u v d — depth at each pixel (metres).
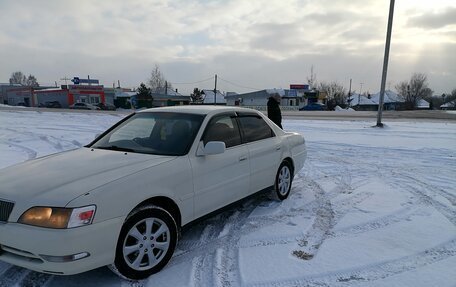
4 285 3.05
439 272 3.29
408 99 90.31
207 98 78.75
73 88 59.84
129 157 3.60
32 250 2.65
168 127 4.14
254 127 4.92
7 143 10.73
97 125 18.05
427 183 6.48
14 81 119.75
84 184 2.90
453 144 11.40
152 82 76.19
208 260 3.51
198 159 3.75
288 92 74.75
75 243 2.65
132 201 3.00
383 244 3.88
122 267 2.97
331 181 6.67
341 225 4.43
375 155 9.55
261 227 4.36
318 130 16.08
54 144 10.70
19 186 2.96
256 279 3.15
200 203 3.74
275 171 5.12
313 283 3.10
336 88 94.12
